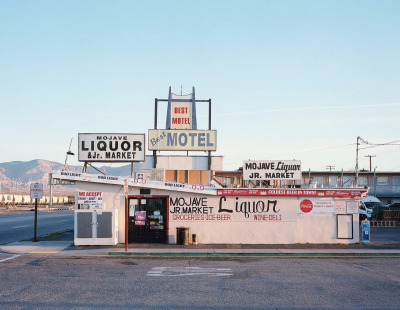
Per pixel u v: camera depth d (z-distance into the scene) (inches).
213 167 1206.9
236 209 915.4
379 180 2517.2
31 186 954.1
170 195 911.0
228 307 410.0
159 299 439.8
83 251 796.0
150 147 1157.7
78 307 405.4
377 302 434.0
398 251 809.5
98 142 979.9
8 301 426.3
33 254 767.7
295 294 466.6
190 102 1208.8
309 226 919.0
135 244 885.8
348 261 720.3
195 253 776.9
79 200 895.7
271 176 963.3
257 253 783.7
